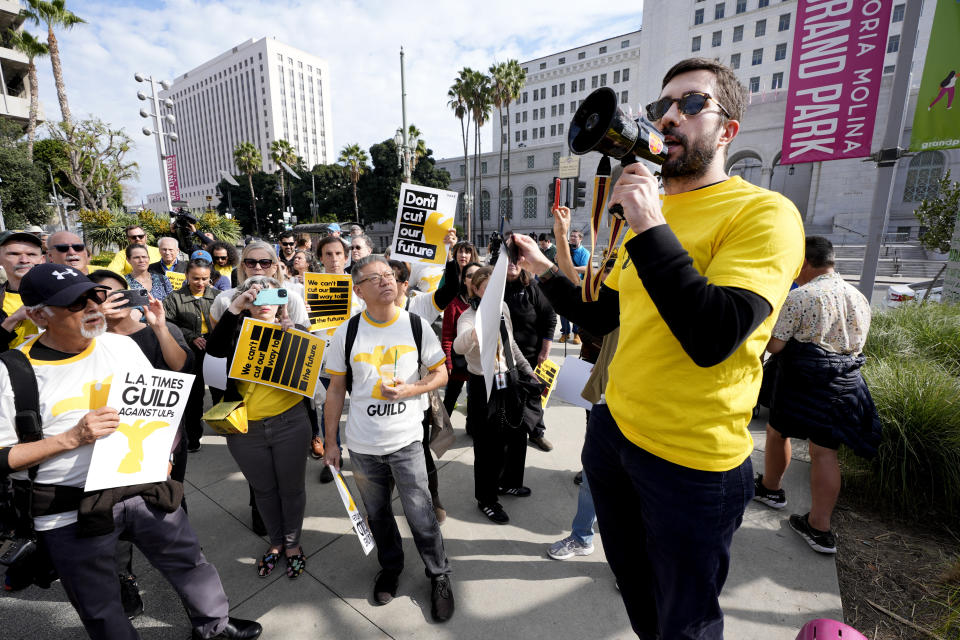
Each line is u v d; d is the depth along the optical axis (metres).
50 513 1.50
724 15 35.91
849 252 22.56
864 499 2.94
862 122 4.22
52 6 24.11
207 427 4.29
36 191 22.92
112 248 18.14
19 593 2.28
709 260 1.04
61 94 25.94
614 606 2.18
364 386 2.12
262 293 2.20
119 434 1.58
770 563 2.40
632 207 0.92
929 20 30.03
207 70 110.06
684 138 1.10
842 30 4.14
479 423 2.70
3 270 3.24
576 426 4.15
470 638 2.02
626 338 1.20
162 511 1.70
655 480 1.13
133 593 2.14
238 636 1.97
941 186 9.70
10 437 1.43
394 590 2.25
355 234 4.59
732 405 1.07
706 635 1.15
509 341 2.75
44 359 1.56
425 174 42.72
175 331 2.57
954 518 2.70
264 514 2.38
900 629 2.01
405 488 2.12
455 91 34.09
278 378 2.23
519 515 2.90
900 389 3.05
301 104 106.06
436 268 4.77
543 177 47.34
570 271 1.55
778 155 28.59
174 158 19.28
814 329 2.39
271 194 52.19
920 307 5.34
